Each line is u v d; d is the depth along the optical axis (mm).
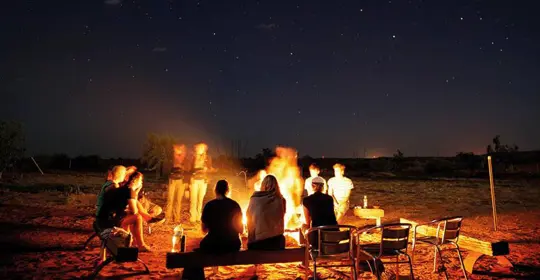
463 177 35719
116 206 7273
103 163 44906
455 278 6484
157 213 9523
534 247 8742
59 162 41562
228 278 6449
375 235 9641
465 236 6594
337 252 5504
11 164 21141
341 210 9500
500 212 14477
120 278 6223
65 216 11625
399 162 46031
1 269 6504
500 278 6504
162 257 7523
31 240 8586
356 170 44562
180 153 11305
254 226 5922
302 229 7355
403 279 6309
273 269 6992
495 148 51594
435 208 15578
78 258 7258
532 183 28438
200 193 11172
